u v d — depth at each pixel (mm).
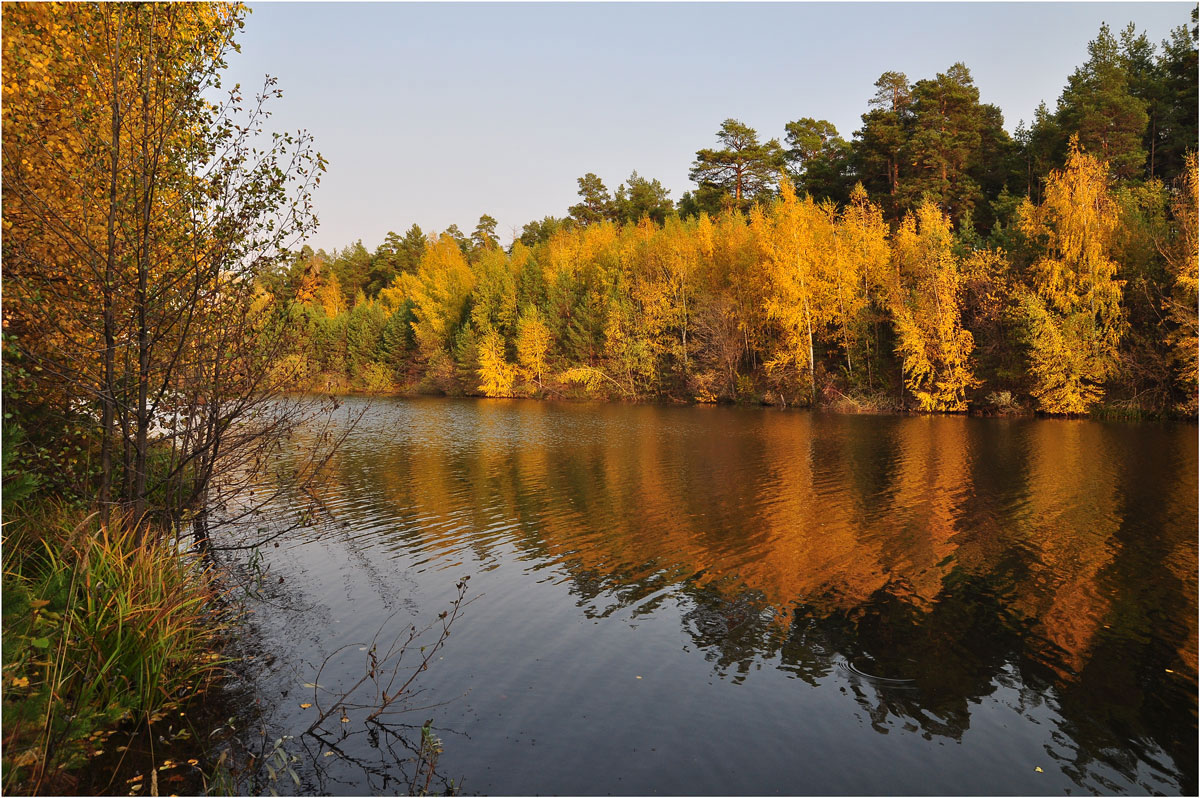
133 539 7953
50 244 7535
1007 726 6824
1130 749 6457
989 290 38312
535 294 68125
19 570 6770
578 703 7195
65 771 5312
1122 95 43250
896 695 7410
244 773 5766
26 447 7602
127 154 7684
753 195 71125
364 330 78625
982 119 56406
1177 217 32812
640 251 59031
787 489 17594
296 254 8828
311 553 12453
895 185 53562
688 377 51969
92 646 6207
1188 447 23188
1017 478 18328
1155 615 9383
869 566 11516
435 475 20250
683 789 5777
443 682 7613
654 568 11578
